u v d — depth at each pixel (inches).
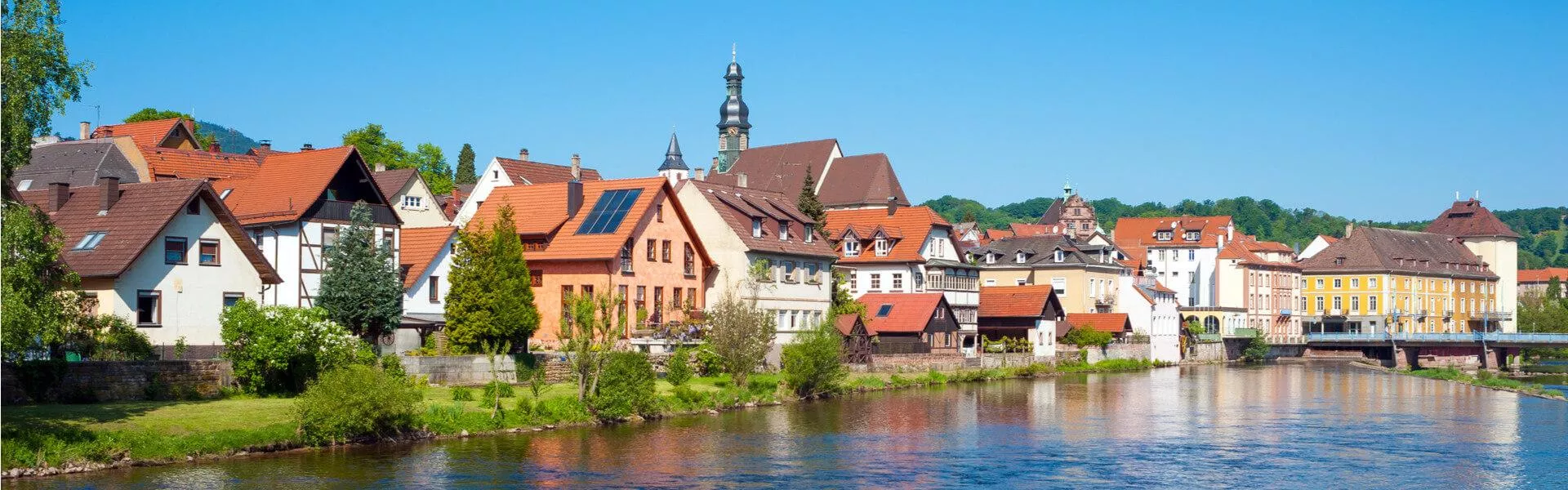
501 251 3016.7
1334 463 2320.4
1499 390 4045.3
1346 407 3376.0
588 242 3587.6
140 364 2331.4
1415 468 2276.1
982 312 5083.7
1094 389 3941.9
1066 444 2534.5
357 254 2928.2
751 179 7012.8
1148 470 2230.6
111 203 2763.3
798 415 2938.0
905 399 3427.7
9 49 2003.0
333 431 2228.1
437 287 3489.2
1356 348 6875.0
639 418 2755.9
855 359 3887.8
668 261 3769.7
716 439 2491.4
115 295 2588.6
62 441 1950.1
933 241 4857.3
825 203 6756.9
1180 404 3403.1
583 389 2694.4
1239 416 3105.3
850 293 4803.2
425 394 2625.5
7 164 2026.3
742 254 3902.6
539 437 2440.9
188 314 2721.5
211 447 2078.0
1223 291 7682.1
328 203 3309.5
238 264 2824.8
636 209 3646.7
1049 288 5036.9
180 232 2719.0
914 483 2087.8
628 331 3521.2
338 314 2886.3
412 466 2091.5
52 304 2054.6
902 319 4335.6
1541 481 2151.8
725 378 3316.9
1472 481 2155.5
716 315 3366.1
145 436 2038.6
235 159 4308.6
